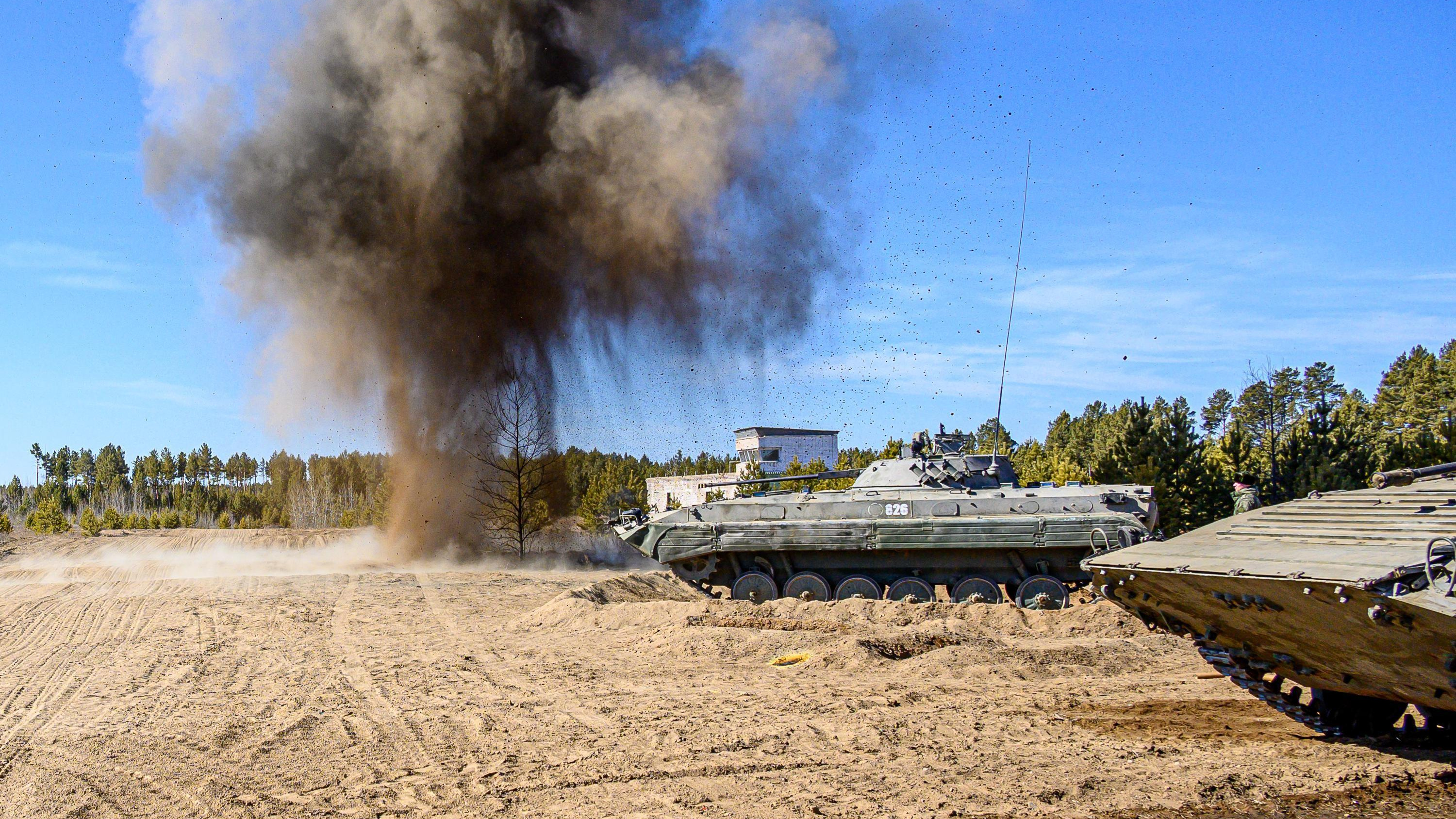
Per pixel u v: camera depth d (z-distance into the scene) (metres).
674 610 18.02
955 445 22.03
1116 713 11.18
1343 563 7.87
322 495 60.41
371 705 11.95
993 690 12.45
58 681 13.84
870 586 20.88
